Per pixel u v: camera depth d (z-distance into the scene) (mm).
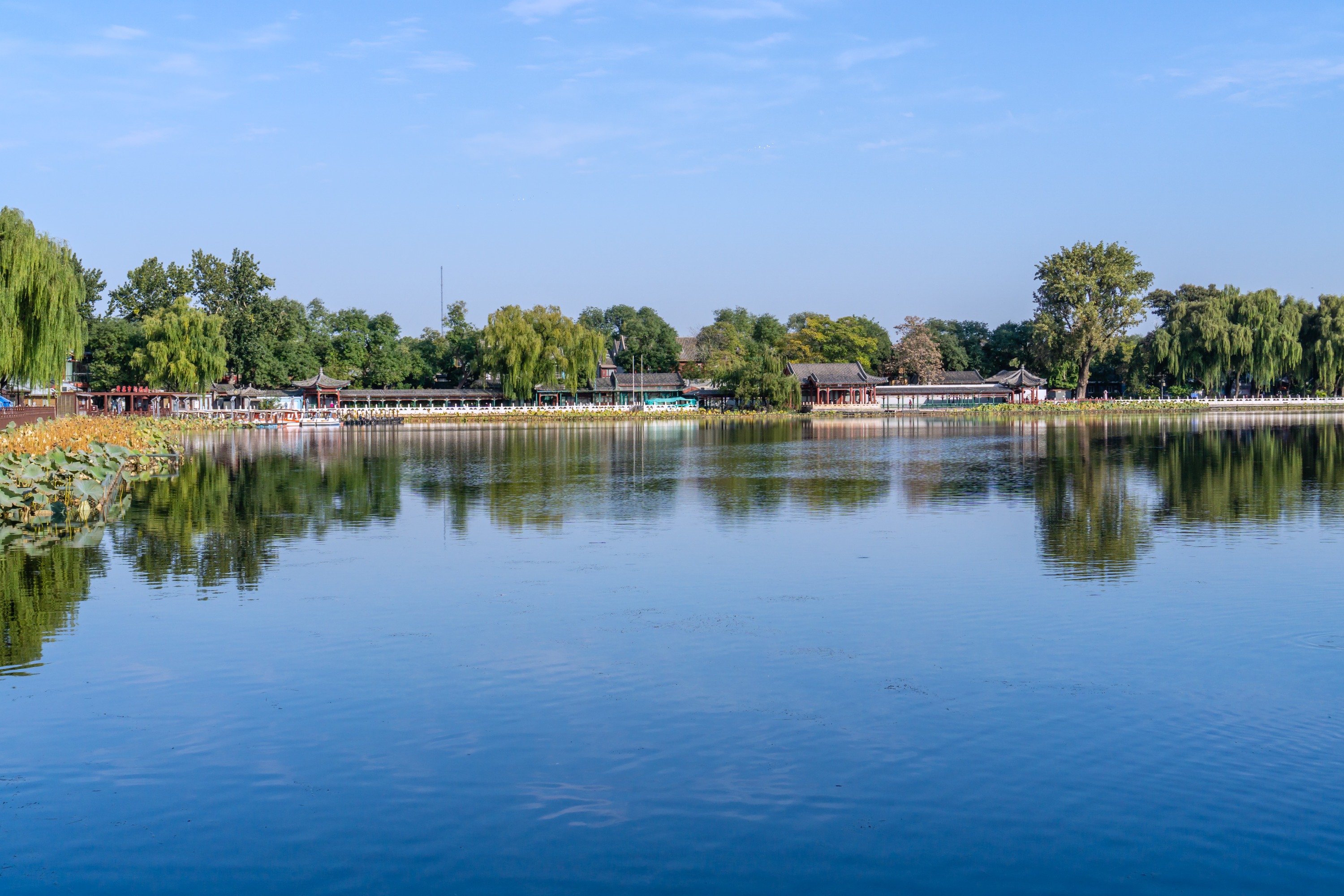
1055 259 176250
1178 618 22094
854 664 18797
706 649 19906
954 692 17156
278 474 59781
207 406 147250
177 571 28203
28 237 66875
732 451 80375
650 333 199625
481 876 11406
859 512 40844
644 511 41500
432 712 16375
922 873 11375
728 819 12617
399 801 13180
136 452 55750
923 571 27766
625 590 25469
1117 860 11578
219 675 18406
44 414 78125
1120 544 32125
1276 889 10977
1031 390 192250
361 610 23406
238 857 11844
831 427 128750
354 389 172125
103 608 23688
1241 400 172125
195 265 160000
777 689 17406
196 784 13719
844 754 14539
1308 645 19781
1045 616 22375
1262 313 166125
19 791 13539
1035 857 11672
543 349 156625
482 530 36344
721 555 30672
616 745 14922
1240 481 51938
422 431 120000
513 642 20516
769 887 11102
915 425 134000
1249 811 12641
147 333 135375
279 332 160625
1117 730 15281
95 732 15570
